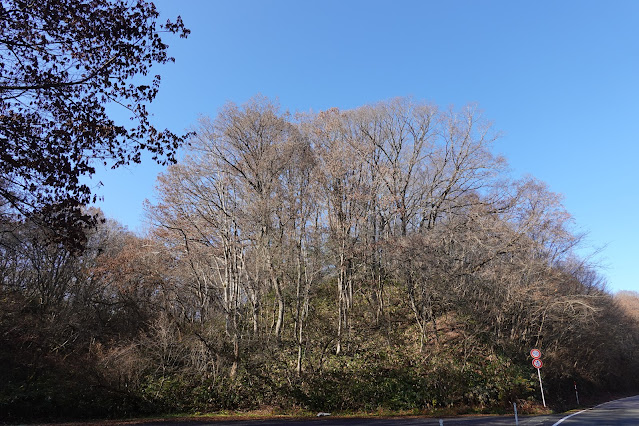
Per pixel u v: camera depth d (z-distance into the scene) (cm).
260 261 2522
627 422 1669
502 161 3275
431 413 2003
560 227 2902
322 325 2783
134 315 2838
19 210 992
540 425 1564
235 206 2780
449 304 2672
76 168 993
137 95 1080
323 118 2997
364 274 3020
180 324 2544
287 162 2850
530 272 2744
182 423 1662
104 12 1002
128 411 1941
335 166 2600
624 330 4506
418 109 3719
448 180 3406
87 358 2128
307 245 2675
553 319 2902
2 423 1631
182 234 2792
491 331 2692
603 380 4028
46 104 1005
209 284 2981
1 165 938
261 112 2928
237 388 2125
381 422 1673
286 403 2036
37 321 2344
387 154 3572
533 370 2588
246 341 2380
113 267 2606
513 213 2952
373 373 2202
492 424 1580
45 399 1795
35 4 930
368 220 2819
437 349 2436
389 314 2994
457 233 2784
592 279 3634
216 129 2891
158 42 1084
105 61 1042
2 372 1914
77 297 2898
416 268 2511
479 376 2306
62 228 1029
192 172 2808
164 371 2148
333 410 2030
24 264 2761
